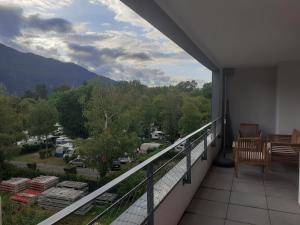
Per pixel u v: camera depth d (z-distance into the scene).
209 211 2.94
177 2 2.26
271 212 2.93
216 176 4.27
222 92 6.47
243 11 2.46
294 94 5.46
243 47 4.09
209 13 2.52
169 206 2.32
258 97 6.52
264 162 4.21
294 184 3.89
